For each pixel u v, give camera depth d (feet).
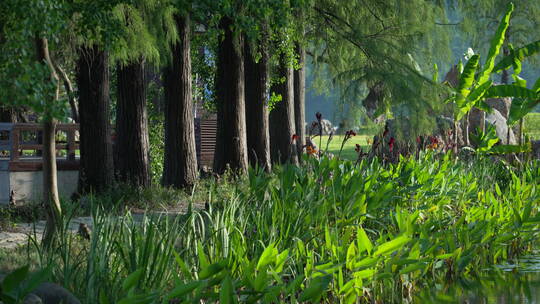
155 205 52.80
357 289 26.55
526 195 45.80
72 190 62.34
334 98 60.95
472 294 30.42
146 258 23.06
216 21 36.06
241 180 62.54
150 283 23.45
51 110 23.93
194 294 23.43
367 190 36.27
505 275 34.22
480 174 51.42
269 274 24.68
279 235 29.22
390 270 28.07
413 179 41.57
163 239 24.14
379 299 28.55
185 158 64.03
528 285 32.07
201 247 22.79
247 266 23.15
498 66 61.62
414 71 60.13
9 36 26.37
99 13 32.78
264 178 36.17
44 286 21.18
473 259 35.73
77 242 32.12
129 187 56.85
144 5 48.44
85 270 24.81
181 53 63.77
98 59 57.72
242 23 34.99
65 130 62.13
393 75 58.75
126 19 46.11
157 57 49.80
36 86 23.38
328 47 74.08
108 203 50.11
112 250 24.23
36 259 28.55
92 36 33.55
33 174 59.88
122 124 61.82
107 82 58.49
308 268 25.73
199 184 63.46
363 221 36.24
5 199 59.26
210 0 34.01
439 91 59.93
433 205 39.83
